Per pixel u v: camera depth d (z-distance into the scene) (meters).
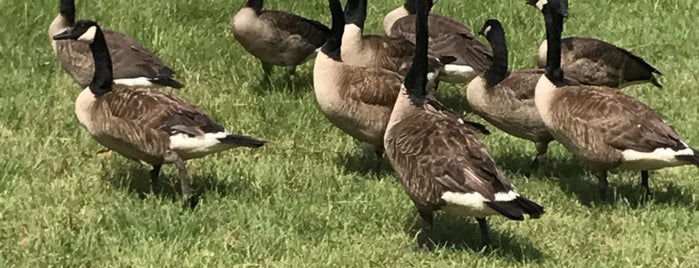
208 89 13.51
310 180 11.06
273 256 9.45
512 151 12.31
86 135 11.87
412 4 14.55
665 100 13.59
